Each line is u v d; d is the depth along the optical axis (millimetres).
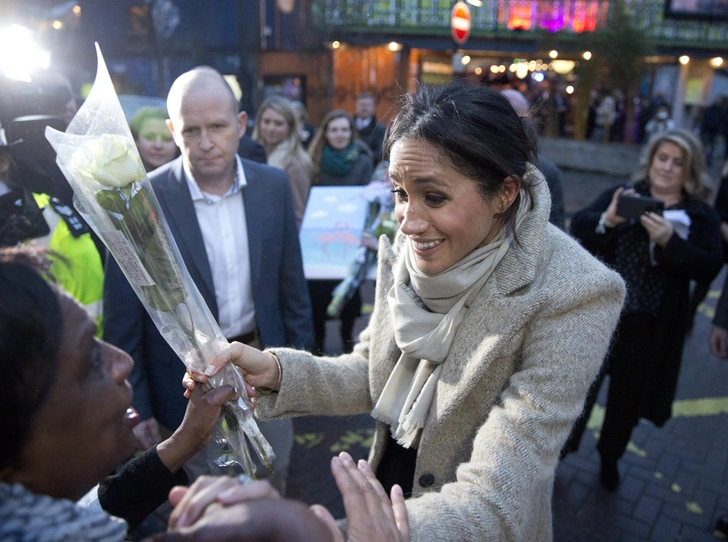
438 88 1159
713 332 3016
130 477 1102
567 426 1126
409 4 14281
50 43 6266
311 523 565
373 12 14086
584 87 14914
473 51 15250
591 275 1183
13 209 1899
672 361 2777
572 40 14812
